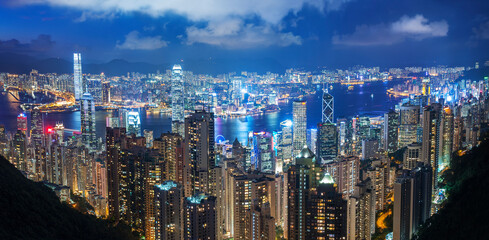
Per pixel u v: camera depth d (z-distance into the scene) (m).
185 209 182.75
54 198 161.38
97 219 196.88
